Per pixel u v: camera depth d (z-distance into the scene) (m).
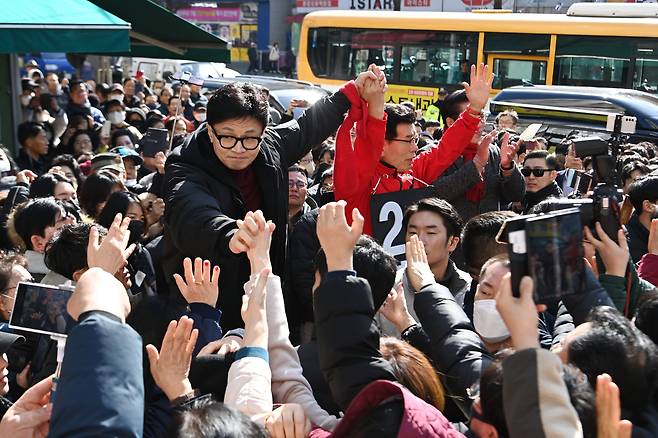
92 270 1.98
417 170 5.16
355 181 4.27
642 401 2.30
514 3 26.03
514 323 1.94
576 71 16.55
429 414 2.16
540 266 2.08
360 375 2.33
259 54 41.84
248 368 2.44
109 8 11.62
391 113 4.79
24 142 10.20
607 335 2.35
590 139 6.49
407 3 31.06
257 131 3.48
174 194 3.49
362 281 2.41
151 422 2.50
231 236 3.27
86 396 1.75
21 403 2.35
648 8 16.16
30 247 4.81
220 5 42.16
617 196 4.91
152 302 2.88
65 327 2.56
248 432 1.94
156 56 12.98
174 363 2.39
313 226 3.94
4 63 12.38
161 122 12.48
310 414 2.65
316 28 19.47
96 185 5.90
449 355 2.73
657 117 11.66
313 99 14.91
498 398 2.03
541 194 6.61
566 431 1.78
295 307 3.95
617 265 2.95
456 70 17.84
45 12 8.28
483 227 3.77
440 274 4.06
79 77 18.77
